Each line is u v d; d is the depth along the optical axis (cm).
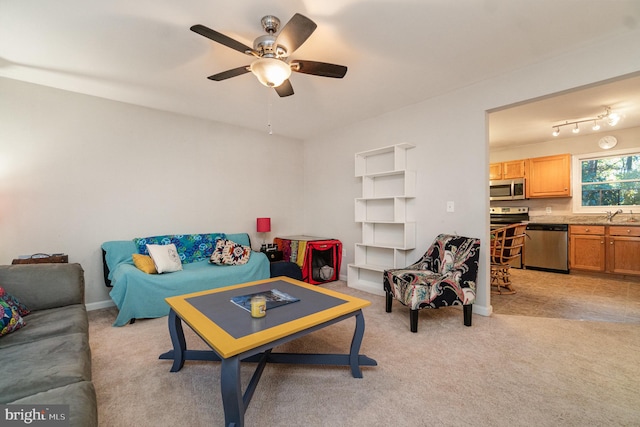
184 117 380
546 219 529
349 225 435
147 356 208
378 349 216
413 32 206
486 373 183
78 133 309
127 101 332
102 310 309
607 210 474
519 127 435
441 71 265
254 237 450
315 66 200
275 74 193
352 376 181
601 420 142
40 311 190
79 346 143
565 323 263
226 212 419
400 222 338
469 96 296
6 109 275
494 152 587
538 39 216
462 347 218
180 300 194
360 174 394
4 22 190
